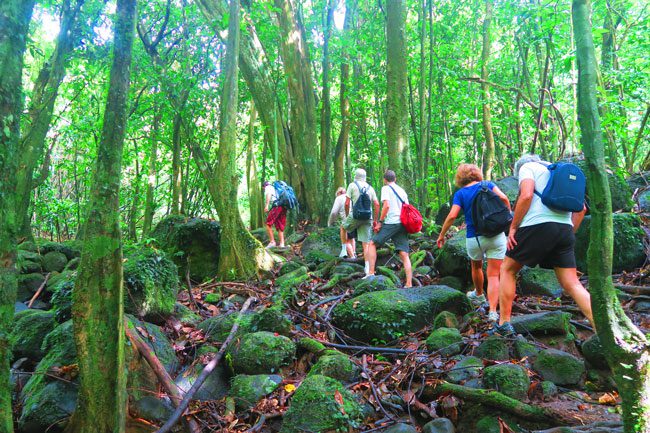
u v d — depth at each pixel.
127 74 2.77
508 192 7.40
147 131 13.01
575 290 3.74
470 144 16.97
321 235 9.36
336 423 3.22
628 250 5.71
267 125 11.47
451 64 12.46
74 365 3.54
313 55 13.87
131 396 3.39
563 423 2.96
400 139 9.05
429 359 3.96
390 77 9.12
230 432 3.39
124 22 2.74
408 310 4.75
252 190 14.77
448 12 13.59
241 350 4.12
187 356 4.39
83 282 2.69
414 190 9.08
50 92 5.57
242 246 7.31
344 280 6.82
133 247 5.45
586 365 3.69
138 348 3.55
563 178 3.76
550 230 3.74
